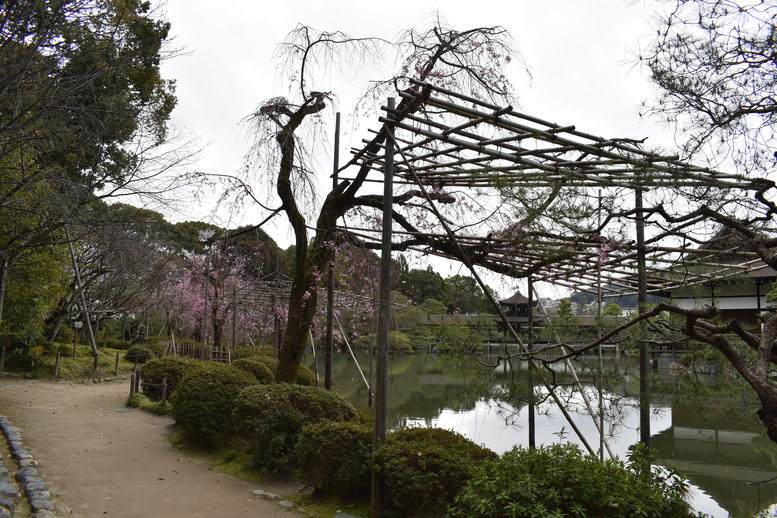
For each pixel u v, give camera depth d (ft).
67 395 36.19
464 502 10.81
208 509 14.82
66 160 27.48
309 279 23.82
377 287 25.35
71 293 54.24
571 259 18.98
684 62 10.49
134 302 64.03
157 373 33.81
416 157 15.85
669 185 11.91
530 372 15.39
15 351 44.91
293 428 18.69
